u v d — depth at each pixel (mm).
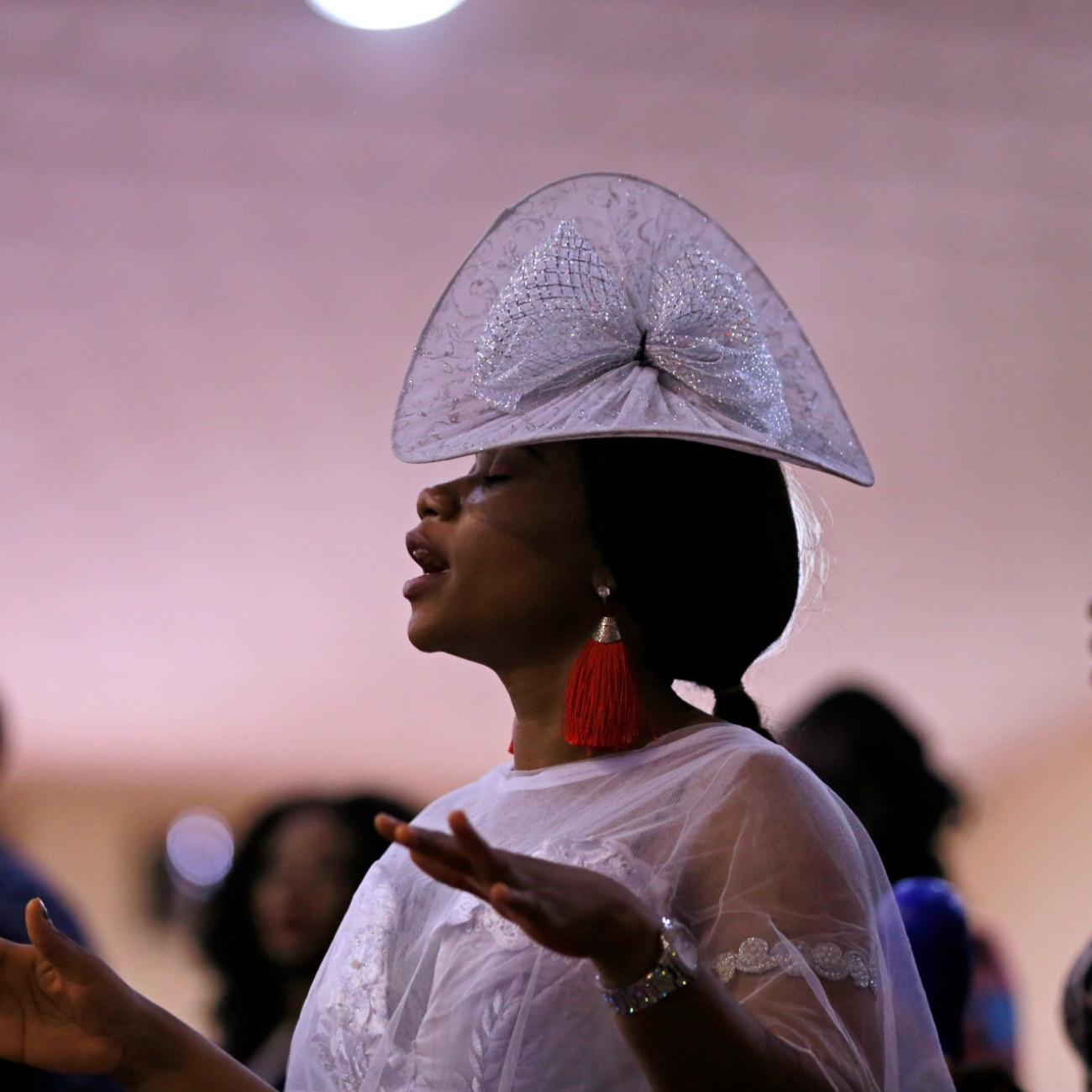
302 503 13055
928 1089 2596
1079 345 11836
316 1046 2846
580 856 2590
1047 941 14617
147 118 9680
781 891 2486
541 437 2695
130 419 12234
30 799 15133
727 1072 2145
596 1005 2568
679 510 2854
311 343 11656
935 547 13320
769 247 11117
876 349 11969
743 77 9422
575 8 8836
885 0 8812
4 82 9297
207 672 14648
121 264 10922
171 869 12969
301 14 8805
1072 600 13672
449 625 2873
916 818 4652
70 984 2592
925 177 10391
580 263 3021
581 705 2771
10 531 13164
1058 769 14852
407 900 2953
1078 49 9164
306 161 10102
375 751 15570
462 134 9922
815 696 5488
